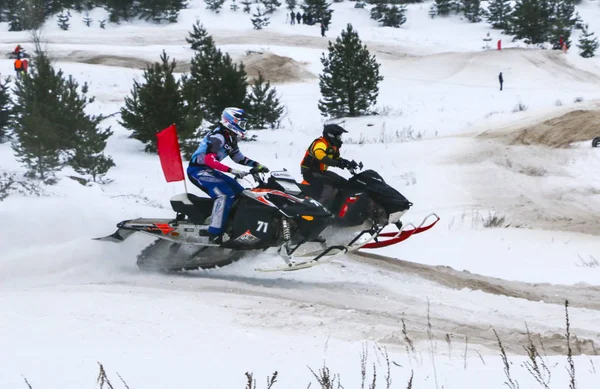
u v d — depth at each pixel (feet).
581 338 25.27
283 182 31.78
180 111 83.20
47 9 217.97
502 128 106.83
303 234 30.78
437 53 187.52
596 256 49.01
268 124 113.50
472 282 35.37
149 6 224.74
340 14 246.47
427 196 75.56
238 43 199.21
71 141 70.44
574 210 69.82
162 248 34.14
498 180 81.20
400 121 119.96
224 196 31.48
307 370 17.74
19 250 33.81
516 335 25.75
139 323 22.48
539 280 39.65
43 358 17.35
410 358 19.83
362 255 40.04
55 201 42.86
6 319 21.98
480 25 233.35
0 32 203.62
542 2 211.20
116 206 44.98
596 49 200.95
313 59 183.21
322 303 29.12
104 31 213.25
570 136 97.45
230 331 22.16
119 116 110.22
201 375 16.74
